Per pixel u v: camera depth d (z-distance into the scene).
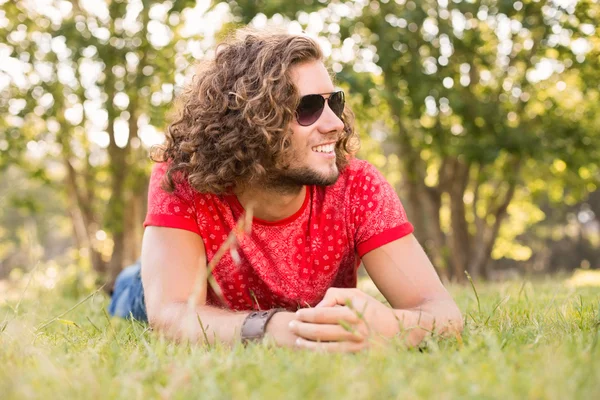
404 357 1.59
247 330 1.93
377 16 10.91
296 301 2.52
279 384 1.29
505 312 2.51
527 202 17.83
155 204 2.42
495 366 1.41
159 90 10.78
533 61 11.91
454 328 2.00
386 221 2.44
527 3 10.99
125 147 12.09
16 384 1.30
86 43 10.51
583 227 35.28
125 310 3.85
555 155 11.97
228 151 2.27
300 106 2.24
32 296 4.00
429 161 13.73
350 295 1.92
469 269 13.66
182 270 2.30
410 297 2.35
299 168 2.26
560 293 3.86
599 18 10.77
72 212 13.73
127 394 1.28
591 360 1.43
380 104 12.27
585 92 12.12
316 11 9.64
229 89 2.30
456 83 11.93
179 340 2.03
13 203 12.85
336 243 2.49
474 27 11.69
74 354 1.75
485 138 11.38
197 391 1.28
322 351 1.72
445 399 1.17
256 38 2.36
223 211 2.42
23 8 11.21
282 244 2.45
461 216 13.45
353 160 2.58
